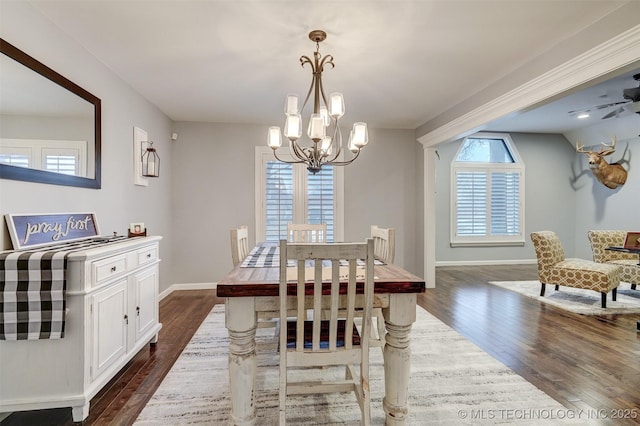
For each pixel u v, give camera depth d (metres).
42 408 1.59
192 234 4.38
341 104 2.05
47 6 1.89
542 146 6.24
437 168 6.04
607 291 3.49
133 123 3.17
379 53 2.49
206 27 2.13
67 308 1.60
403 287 1.56
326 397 1.90
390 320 1.62
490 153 6.28
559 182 6.29
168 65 2.69
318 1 1.87
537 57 2.54
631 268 4.05
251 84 3.11
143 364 2.27
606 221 5.72
